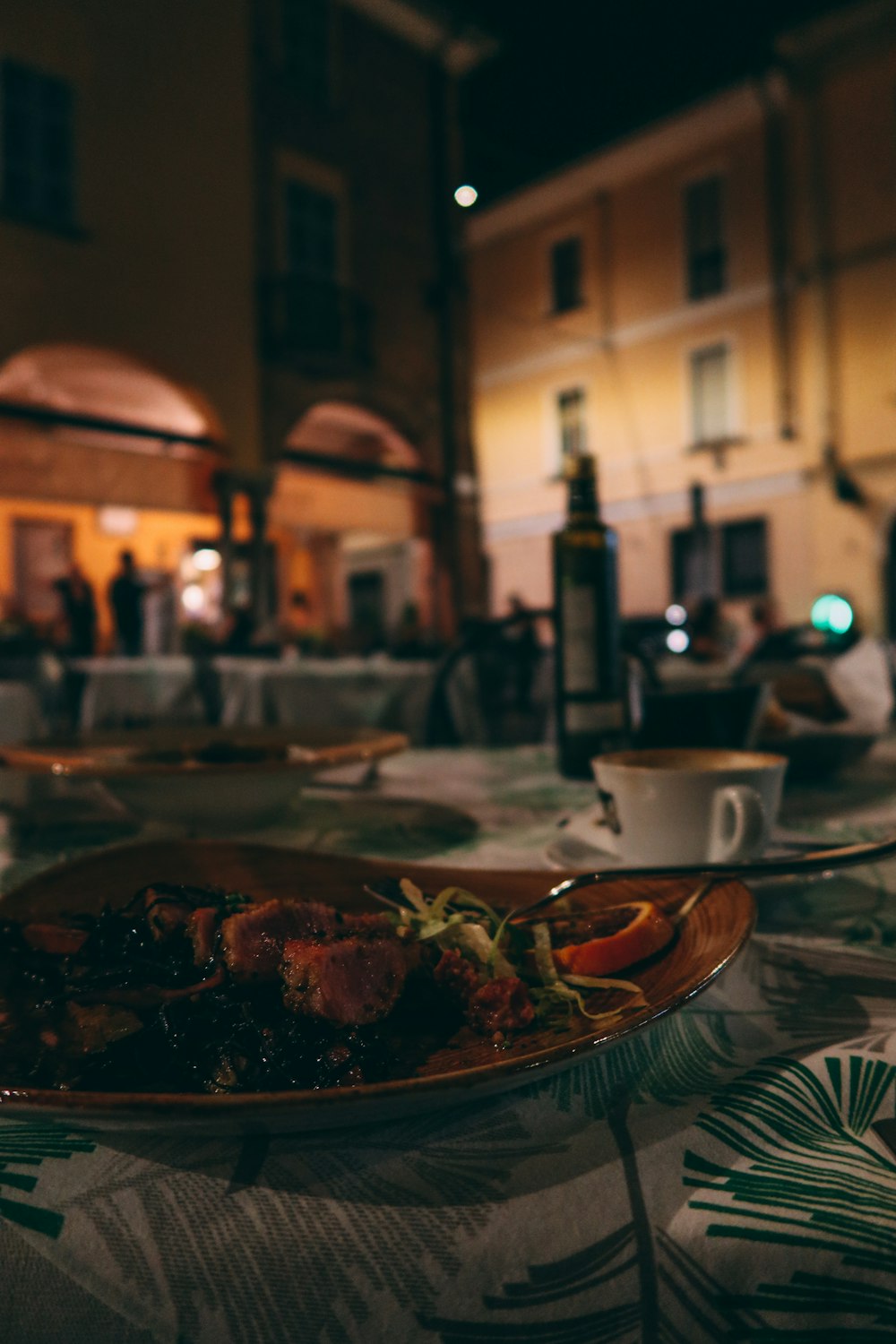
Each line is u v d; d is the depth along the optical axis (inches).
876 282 534.3
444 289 516.7
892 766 48.9
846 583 552.4
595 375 655.8
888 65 517.0
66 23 366.3
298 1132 12.2
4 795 41.6
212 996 12.8
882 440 537.3
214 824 31.6
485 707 152.5
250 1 432.1
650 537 636.1
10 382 426.3
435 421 519.8
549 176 653.3
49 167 366.3
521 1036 13.5
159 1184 11.4
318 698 149.1
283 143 447.2
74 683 202.8
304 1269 10.5
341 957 12.8
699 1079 13.6
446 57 521.0
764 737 40.4
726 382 596.1
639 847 23.2
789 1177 11.3
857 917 21.5
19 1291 10.8
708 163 590.2
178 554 568.4
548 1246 10.5
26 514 511.8
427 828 32.7
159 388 435.5
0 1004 14.4
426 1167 11.6
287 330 438.3
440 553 526.6
